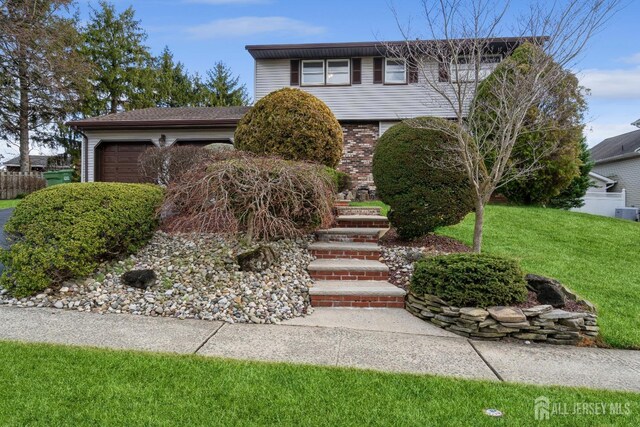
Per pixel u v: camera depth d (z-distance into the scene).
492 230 7.57
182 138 12.96
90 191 5.04
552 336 3.74
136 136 13.04
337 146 8.15
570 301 4.14
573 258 6.16
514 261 4.28
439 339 3.72
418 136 5.75
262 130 7.78
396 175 5.79
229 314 4.13
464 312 3.85
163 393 2.47
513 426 2.24
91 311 4.17
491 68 7.89
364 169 14.45
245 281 4.73
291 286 4.80
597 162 21.38
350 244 5.95
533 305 3.99
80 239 4.53
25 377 2.62
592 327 3.72
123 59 24.42
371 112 14.24
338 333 3.78
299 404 2.40
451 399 2.53
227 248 5.48
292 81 14.57
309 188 4.96
